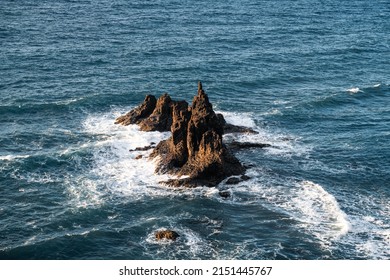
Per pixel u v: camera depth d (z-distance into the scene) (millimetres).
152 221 57250
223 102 91812
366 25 166000
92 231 55094
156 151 69688
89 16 160875
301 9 191250
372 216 59188
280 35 144750
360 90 98875
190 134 64812
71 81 99625
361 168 69688
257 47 130125
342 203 61531
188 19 161000
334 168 69500
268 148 74188
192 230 55906
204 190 62500
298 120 85438
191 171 64438
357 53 128875
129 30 142500
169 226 56469
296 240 54438
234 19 164750
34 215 58219
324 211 59375
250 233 55500
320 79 107438
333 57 124062
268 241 54188
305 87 102188
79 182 64875
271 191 62906
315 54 126000
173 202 60562
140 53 119688
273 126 82688
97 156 70688
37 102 88500
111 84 98625
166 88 97688
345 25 164375
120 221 57344
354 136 79500
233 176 64938
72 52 118500
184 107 70688
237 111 88250
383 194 63906
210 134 64438
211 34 141500
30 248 52438
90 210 59062
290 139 77875
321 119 86250
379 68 116938
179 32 142375
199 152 64938
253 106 90812
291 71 111438
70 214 58344
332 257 52031
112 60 113812
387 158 72375
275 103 92500
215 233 55406
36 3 179750
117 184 64312
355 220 58250
